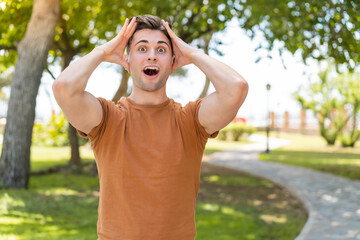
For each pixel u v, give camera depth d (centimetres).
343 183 988
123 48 166
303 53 751
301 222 617
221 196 820
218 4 718
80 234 465
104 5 920
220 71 153
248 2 655
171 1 715
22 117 723
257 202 775
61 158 1441
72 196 717
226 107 151
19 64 725
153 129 158
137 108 162
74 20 1002
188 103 168
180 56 172
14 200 606
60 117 1980
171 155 156
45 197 679
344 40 735
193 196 164
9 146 720
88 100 149
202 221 572
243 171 1245
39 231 465
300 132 3281
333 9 700
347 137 2159
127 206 152
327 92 2138
